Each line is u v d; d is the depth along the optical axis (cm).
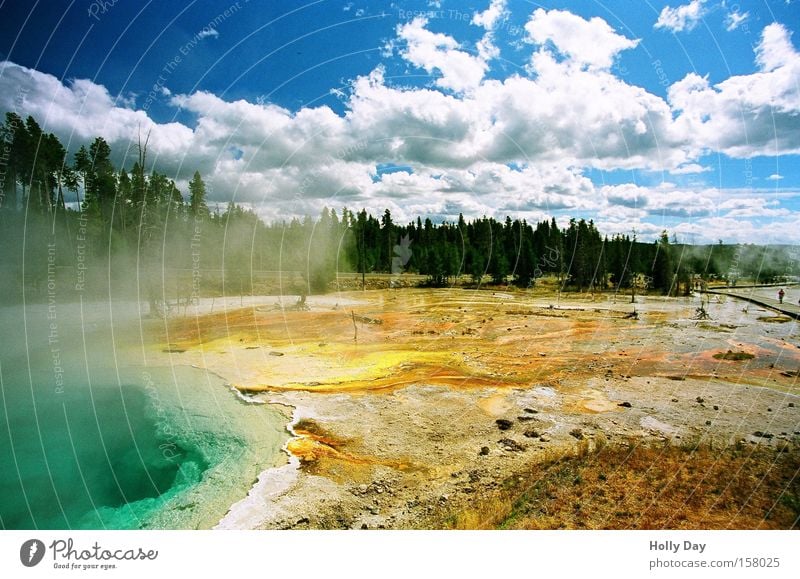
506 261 5991
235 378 1730
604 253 5347
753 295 4747
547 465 1054
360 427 1292
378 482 1006
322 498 945
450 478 1018
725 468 1021
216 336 2511
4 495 988
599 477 997
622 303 4131
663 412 1391
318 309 3588
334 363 1961
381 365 1928
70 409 1435
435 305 3934
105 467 1101
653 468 1028
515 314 3403
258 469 1076
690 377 1772
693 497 914
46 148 3020
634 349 2242
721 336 2577
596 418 1346
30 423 1338
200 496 972
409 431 1265
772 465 1031
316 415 1378
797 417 1340
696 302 4222
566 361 2005
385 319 3147
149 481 1041
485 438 1218
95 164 3303
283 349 2222
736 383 1691
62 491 1005
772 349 2253
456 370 1850
